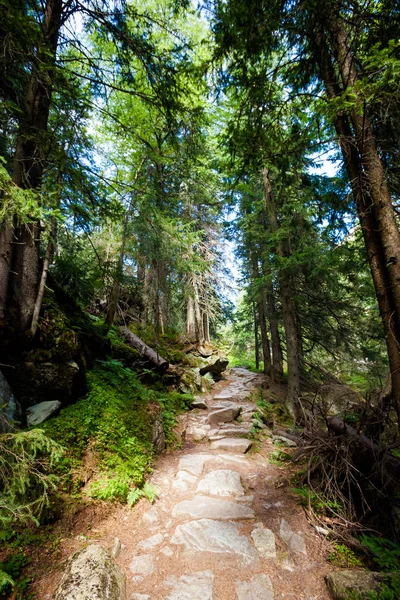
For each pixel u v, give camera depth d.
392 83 2.36
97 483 3.36
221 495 3.92
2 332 3.40
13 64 3.13
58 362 4.01
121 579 2.32
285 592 2.40
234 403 8.62
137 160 9.54
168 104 5.17
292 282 9.38
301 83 4.34
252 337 22.47
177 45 4.83
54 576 2.23
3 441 2.33
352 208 4.61
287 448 5.85
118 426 4.28
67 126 4.14
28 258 3.79
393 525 3.33
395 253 2.89
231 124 4.47
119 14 4.62
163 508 3.60
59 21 4.25
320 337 10.53
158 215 7.53
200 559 2.71
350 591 2.24
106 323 7.51
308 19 3.33
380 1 3.00
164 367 8.55
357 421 4.43
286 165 4.59
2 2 2.41
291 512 3.54
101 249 12.30
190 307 14.34
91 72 5.33
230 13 3.56
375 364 9.00
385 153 3.56
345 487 3.83
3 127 3.35
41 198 2.79
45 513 2.71
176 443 5.80
